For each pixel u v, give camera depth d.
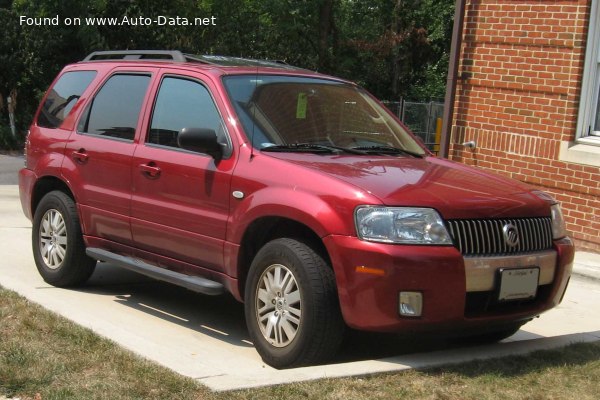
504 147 10.48
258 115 5.79
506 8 10.34
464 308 4.88
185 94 6.20
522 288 5.14
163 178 6.03
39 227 7.20
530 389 4.85
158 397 4.36
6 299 6.22
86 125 7.00
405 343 5.96
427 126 18.66
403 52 27.92
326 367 4.95
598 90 9.74
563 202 9.87
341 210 4.87
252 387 4.52
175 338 5.70
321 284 4.90
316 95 6.25
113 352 5.04
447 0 27.33
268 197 5.22
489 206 5.10
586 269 8.64
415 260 4.70
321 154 5.66
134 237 6.36
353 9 29.00
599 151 9.54
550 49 9.91
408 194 4.95
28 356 4.88
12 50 22.78
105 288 7.22
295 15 24.94
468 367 5.17
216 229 5.61
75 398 4.28
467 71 10.88
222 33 23.69
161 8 22.50
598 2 9.54
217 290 5.62
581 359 5.55
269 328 5.19
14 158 20.33
